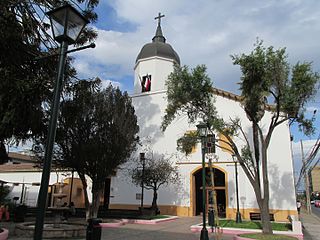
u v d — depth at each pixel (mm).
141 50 34625
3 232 11609
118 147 20312
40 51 11617
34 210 25078
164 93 31438
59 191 30219
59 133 17250
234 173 26422
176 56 34375
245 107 16000
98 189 20828
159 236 15430
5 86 9953
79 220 21641
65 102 15453
